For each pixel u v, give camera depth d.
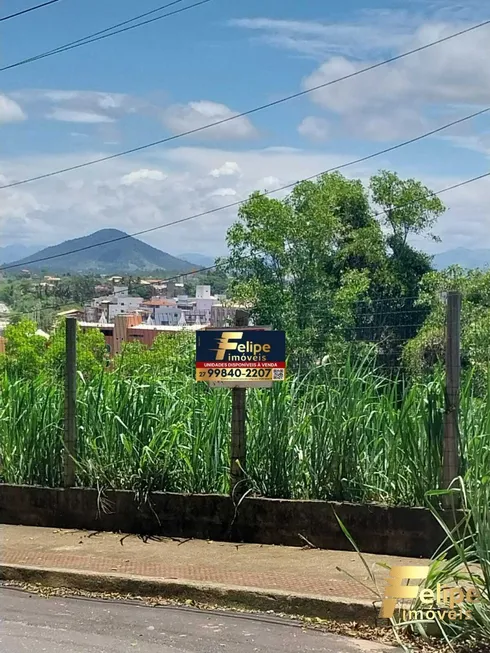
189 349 12.08
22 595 7.77
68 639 6.53
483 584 6.47
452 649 6.21
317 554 8.66
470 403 8.90
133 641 6.49
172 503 9.51
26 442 10.41
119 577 7.76
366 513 8.69
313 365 10.58
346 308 16.38
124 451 9.94
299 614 7.09
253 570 8.04
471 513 7.13
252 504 9.18
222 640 6.53
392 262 37.50
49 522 10.01
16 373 11.74
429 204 38.22
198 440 9.71
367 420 9.09
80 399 10.32
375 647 6.40
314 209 31.98
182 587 7.53
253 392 9.77
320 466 9.11
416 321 11.93
